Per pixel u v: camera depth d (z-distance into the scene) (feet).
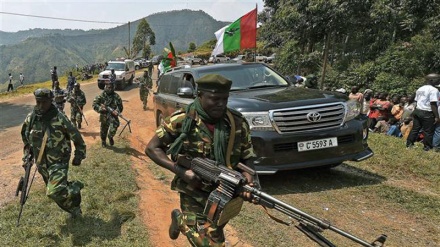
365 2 59.00
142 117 42.19
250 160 8.44
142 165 21.17
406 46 59.31
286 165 15.48
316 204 14.57
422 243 11.57
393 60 58.03
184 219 8.20
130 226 12.83
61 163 13.33
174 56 57.77
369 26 64.34
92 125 36.86
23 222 13.25
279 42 108.58
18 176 19.83
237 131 8.06
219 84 7.45
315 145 15.70
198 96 7.95
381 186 16.42
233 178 7.30
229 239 11.84
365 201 14.87
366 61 65.57
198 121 7.88
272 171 15.29
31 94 77.41
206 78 7.54
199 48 247.29
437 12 58.54
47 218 13.64
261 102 16.02
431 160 19.94
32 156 13.96
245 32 34.45
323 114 15.92
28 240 12.01
